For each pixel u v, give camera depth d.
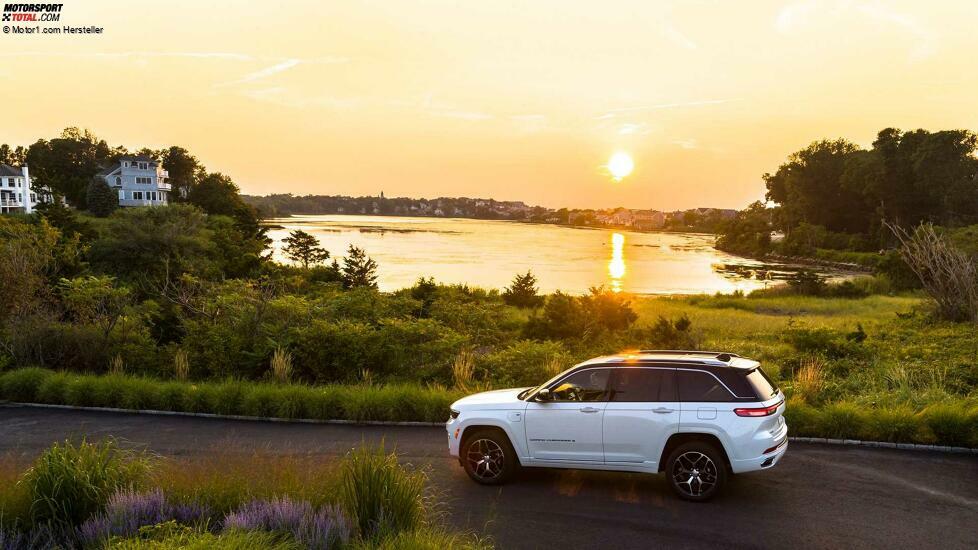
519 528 7.43
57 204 57.31
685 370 8.36
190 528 6.26
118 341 18.83
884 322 30.12
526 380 15.93
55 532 6.77
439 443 11.50
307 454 10.74
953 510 7.86
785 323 31.17
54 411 14.56
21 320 18.53
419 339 17.94
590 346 21.20
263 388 14.38
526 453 8.86
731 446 7.93
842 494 8.42
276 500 6.72
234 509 7.16
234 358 17.08
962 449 10.34
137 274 49.91
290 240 61.84
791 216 145.75
